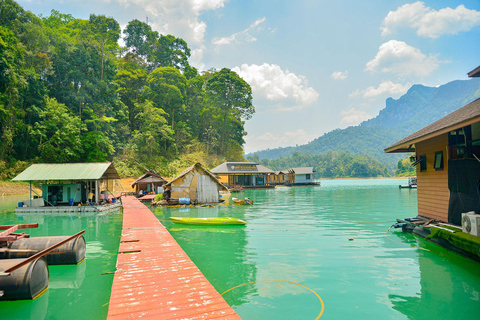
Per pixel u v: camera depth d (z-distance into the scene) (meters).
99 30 74.06
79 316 5.98
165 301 5.58
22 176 23.73
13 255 8.95
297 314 5.73
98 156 51.56
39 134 44.81
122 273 7.29
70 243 9.27
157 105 72.62
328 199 33.62
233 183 62.34
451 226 10.76
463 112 10.43
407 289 6.91
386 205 26.28
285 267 8.68
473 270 8.20
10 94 41.97
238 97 91.44
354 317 5.58
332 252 10.27
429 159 13.26
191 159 69.94
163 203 27.02
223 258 9.72
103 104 57.47
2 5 45.53
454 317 5.54
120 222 18.33
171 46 93.19
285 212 21.92
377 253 10.08
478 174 9.62
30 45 48.56
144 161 61.06
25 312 6.16
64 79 54.38
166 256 8.93
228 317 4.90
